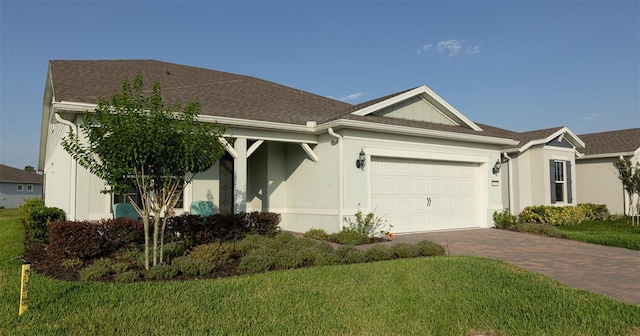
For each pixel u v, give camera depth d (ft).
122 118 21.43
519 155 59.06
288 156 47.11
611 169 65.46
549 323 15.89
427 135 43.93
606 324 15.83
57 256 25.67
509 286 20.74
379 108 43.65
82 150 22.45
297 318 15.79
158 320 15.23
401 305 17.61
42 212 35.19
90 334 13.92
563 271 25.54
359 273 22.68
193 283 20.06
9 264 24.95
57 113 30.78
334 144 40.11
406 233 43.45
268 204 45.93
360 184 40.11
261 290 19.11
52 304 16.71
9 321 14.93
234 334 14.16
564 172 61.11
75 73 41.22
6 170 165.48
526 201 59.00
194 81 49.90
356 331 14.85
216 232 34.01
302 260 26.08
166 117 22.52
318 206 41.86
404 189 43.78
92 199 34.09
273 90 54.75
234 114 39.45
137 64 51.19
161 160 22.03
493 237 41.06
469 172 49.70
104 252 27.37
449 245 35.68
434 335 14.71
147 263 22.68
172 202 23.93
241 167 38.55
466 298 18.80
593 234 41.11
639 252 32.68
